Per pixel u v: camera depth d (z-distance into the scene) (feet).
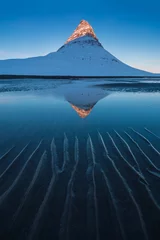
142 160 11.60
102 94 46.16
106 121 21.09
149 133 16.87
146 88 62.90
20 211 7.43
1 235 6.43
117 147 13.61
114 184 9.12
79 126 19.12
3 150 13.12
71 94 46.09
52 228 6.64
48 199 8.08
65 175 9.93
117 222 6.86
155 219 7.02
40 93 48.01
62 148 13.43
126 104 32.17
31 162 11.35
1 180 9.47
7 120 21.70
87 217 7.09
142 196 8.27
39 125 19.54
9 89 58.39
